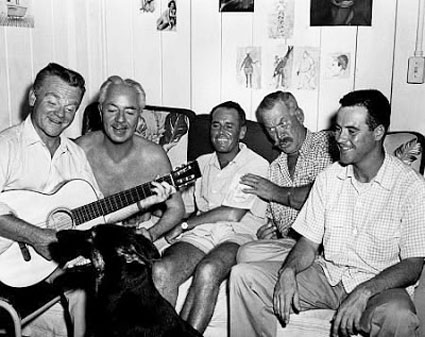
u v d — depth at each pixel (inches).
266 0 120.8
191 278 93.8
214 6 124.6
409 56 113.5
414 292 83.7
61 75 86.7
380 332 73.3
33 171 89.0
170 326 69.2
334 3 116.4
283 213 101.3
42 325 95.0
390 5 113.4
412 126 115.1
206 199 107.0
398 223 79.1
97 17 131.9
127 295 68.7
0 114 110.4
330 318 82.7
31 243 82.6
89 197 91.4
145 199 95.3
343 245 83.0
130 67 132.5
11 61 112.3
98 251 70.4
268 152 108.4
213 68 126.9
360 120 77.4
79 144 101.5
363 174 81.3
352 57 117.2
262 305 83.5
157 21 129.2
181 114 117.0
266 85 123.6
